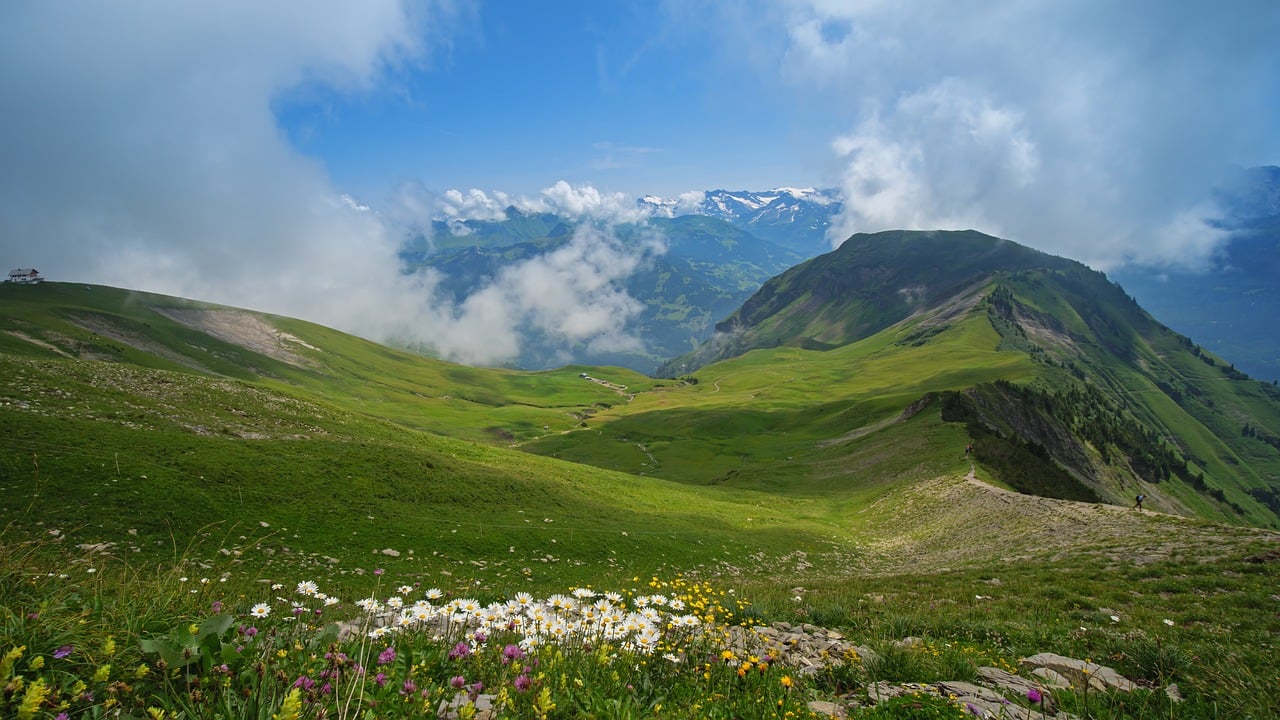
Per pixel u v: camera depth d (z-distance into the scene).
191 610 6.45
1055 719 7.21
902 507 65.69
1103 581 24.05
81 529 26.34
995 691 8.61
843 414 144.12
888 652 9.54
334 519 34.47
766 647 9.61
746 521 60.34
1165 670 10.50
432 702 4.84
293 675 4.96
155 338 152.75
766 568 42.88
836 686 8.26
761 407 193.00
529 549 36.91
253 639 5.57
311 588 7.02
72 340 109.75
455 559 33.25
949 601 22.06
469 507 43.06
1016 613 18.92
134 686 4.52
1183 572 24.36
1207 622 17.17
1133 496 146.62
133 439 36.34
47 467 29.94
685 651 7.70
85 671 4.66
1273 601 18.98
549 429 185.88
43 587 6.36
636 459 132.12
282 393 64.25
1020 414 133.62
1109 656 12.14
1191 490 192.38
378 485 41.59
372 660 5.90
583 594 7.45
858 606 20.88
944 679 9.17
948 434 88.06
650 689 6.30
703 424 162.50
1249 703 8.11
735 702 6.20
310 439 46.91
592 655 6.36
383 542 33.28
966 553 43.88
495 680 5.90
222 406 52.12
